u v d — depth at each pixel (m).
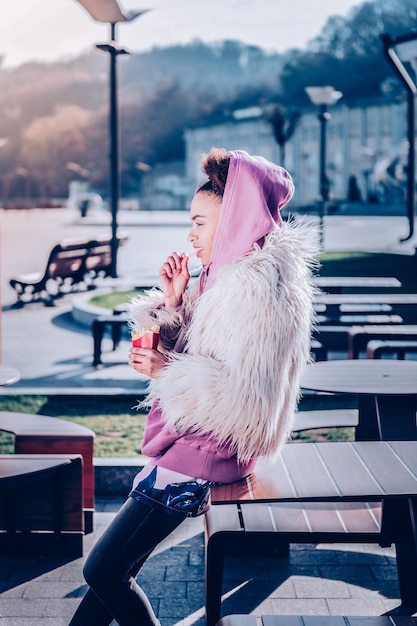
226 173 2.62
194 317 2.54
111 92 16.36
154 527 2.57
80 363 9.96
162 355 2.65
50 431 4.82
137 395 7.98
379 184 85.69
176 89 163.62
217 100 161.88
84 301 14.32
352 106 94.88
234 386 2.44
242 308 2.43
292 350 2.57
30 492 4.43
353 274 18.81
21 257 26.56
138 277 18.20
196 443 2.58
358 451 3.25
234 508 3.67
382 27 137.62
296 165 101.00
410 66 24.20
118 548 2.55
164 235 38.19
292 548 4.56
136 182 156.25
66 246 16.03
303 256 2.62
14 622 3.66
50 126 171.50
